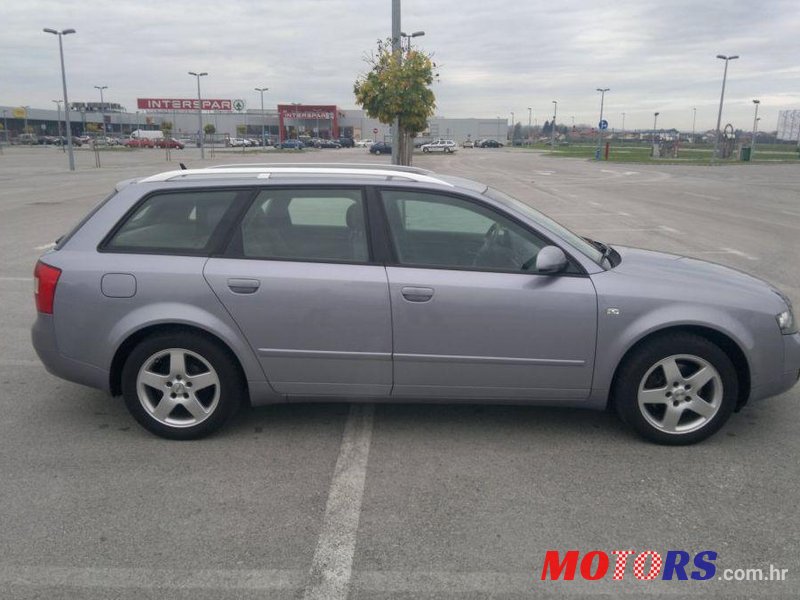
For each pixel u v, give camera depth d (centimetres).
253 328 400
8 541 313
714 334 401
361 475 375
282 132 10500
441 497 353
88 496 352
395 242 405
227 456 397
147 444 413
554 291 394
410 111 1548
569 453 402
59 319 409
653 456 398
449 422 445
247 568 295
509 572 293
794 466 387
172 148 7569
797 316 694
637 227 1417
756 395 407
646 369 399
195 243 409
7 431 431
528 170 3800
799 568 297
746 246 1167
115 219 415
